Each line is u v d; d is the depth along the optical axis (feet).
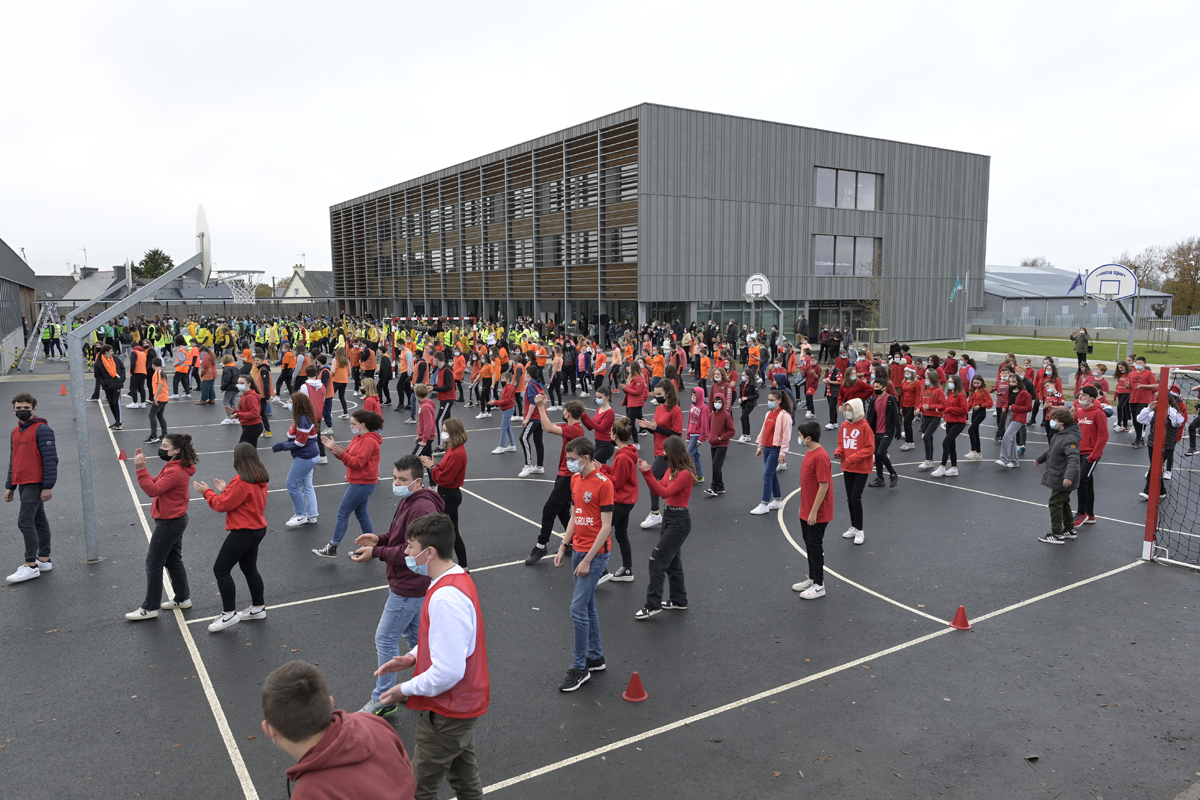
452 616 11.93
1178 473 47.42
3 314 108.68
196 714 18.48
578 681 19.81
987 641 22.94
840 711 18.85
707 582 27.81
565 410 29.17
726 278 124.67
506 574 28.45
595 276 128.06
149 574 23.76
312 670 9.11
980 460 51.03
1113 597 26.50
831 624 24.09
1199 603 26.02
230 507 22.53
